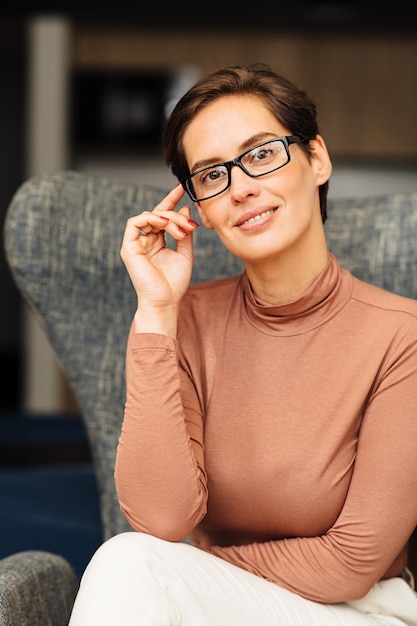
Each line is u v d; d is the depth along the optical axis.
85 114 7.52
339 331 1.70
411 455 1.60
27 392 7.23
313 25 7.30
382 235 2.14
